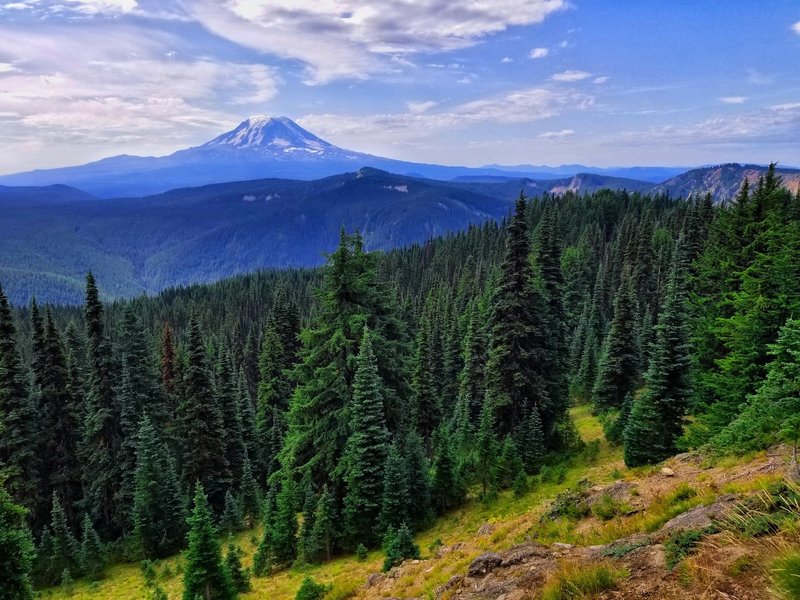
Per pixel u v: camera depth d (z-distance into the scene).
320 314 23.70
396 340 24.78
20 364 32.19
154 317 126.00
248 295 146.12
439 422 33.00
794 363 12.12
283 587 18.14
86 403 36.62
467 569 8.91
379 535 19.67
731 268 24.83
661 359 21.39
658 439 21.14
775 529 5.66
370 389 20.81
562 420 31.44
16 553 13.66
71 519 35.09
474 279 92.88
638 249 58.62
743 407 15.49
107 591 26.14
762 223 24.12
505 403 28.75
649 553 6.45
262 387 46.16
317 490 22.94
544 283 33.69
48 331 34.91
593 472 22.95
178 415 38.72
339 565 18.77
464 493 23.78
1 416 30.94
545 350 29.53
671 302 22.42
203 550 16.89
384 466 20.52
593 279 79.38
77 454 35.31
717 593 4.98
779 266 18.09
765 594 4.65
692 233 49.25
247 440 43.69
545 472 24.08
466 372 41.38
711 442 12.78
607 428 29.98
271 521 24.61
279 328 50.94
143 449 31.30
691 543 6.08
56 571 28.47
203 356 35.75
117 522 34.75
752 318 18.05
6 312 31.62
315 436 22.52
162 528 30.83
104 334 36.19
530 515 12.33
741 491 7.84
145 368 37.47
